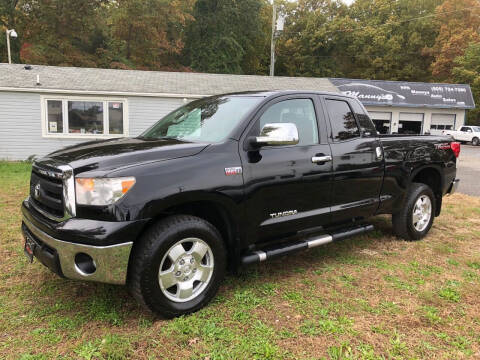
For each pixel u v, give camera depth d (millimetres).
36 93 14602
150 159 2771
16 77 15117
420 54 42156
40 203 3008
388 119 26562
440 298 3287
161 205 2686
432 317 2949
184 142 3186
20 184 8758
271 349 2492
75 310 2982
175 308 2820
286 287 3453
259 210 3252
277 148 3404
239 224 3137
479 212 6648
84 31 31281
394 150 4461
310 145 3652
